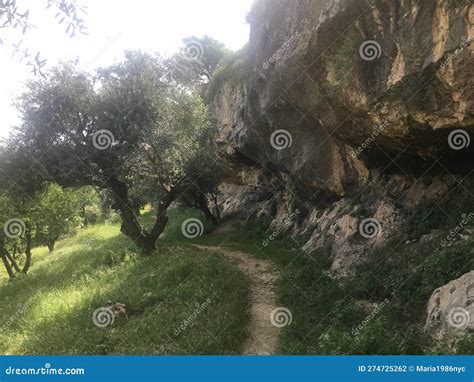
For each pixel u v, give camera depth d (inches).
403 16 319.3
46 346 346.3
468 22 272.4
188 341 321.7
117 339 345.1
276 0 510.6
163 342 329.4
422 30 305.4
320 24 393.7
